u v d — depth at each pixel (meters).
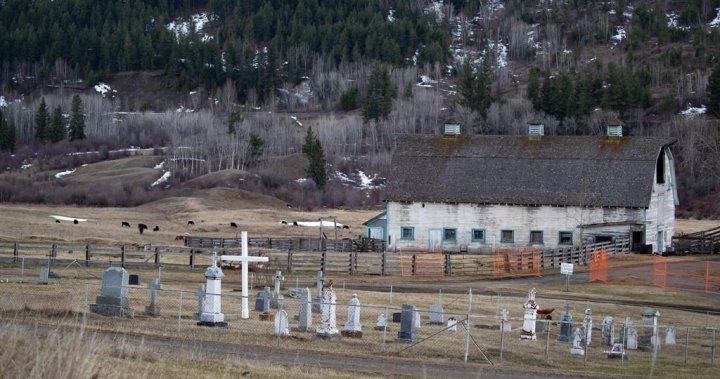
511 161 183.00
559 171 179.00
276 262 142.12
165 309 86.56
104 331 69.44
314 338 75.69
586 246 160.75
